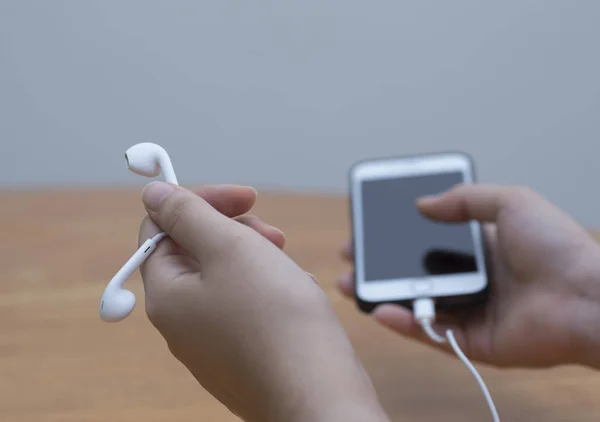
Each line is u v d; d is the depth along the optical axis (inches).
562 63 32.0
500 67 31.9
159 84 31.3
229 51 31.1
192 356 19.6
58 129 31.4
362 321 25.4
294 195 30.0
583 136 32.8
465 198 25.3
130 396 23.0
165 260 19.9
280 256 19.1
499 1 31.3
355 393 17.7
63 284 26.0
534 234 24.4
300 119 32.0
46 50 30.6
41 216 28.7
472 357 24.9
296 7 30.9
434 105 32.2
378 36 31.4
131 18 30.5
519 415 22.9
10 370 23.5
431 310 24.2
